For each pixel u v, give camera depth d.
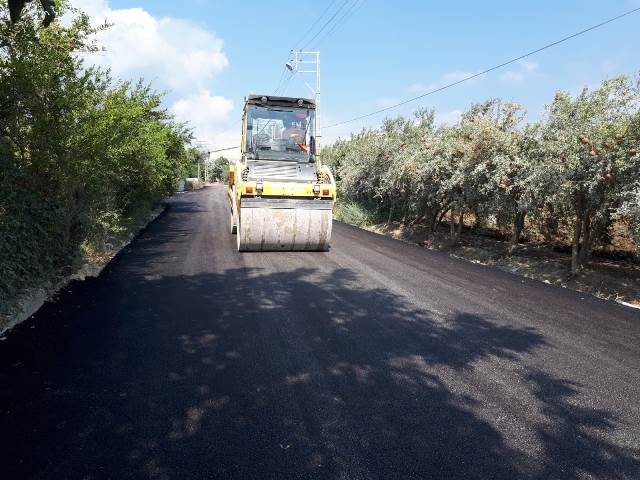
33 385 3.46
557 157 8.00
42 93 5.82
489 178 10.01
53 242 6.38
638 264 10.05
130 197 12.33
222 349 4.28
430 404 3.36
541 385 3.75
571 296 6.74
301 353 4.25
